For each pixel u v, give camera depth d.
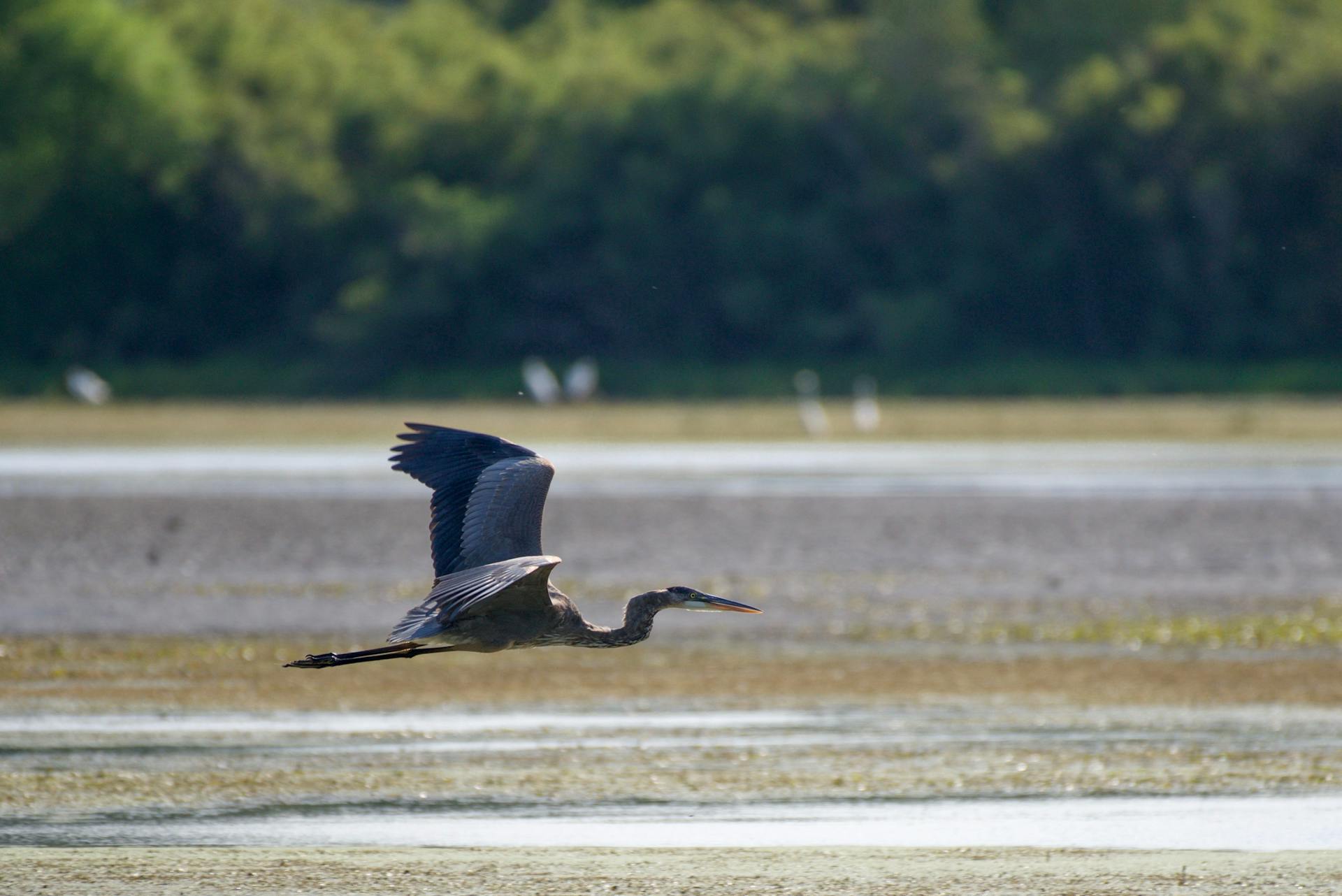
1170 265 76.81
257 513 28.80
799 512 29.30
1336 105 75.81
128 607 21.33
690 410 64.12
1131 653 19.06
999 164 77.62
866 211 78.50
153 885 10.47
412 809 12.51
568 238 78.62
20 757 14.00
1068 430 50.16
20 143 78.75
